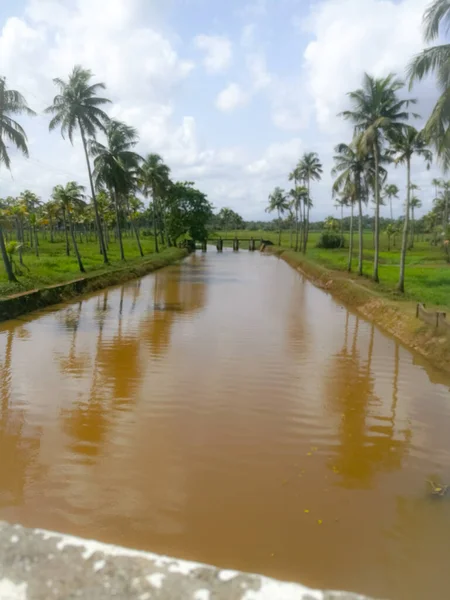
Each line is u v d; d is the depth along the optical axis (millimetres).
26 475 6234
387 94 22688
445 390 10008
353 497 5809
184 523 5203
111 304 21156
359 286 23312
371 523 5270
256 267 44812
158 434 7547
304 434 7664
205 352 12688
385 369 11469
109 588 2094
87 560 2271
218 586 2125
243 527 5148
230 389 9734
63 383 10000
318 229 145625
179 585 2119
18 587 2096
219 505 5578
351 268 34625
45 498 5676
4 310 17078
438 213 68188
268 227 150000
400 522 5293
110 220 62969
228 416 8320
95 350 12805
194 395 9344
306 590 2117
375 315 17922
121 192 36688
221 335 14836
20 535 2438
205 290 26812
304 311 19969
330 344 13945
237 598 2053
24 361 11656
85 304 21078
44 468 6426
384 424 8148
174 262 49188
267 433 7648
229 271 40188
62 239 71688
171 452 6938
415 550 4809
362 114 23125
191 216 68250
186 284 29875
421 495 5895
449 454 7066
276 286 29422
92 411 8461
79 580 2141
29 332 15062
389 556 4703
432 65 12867
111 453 6879
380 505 5641
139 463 6594
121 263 36281
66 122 28609
